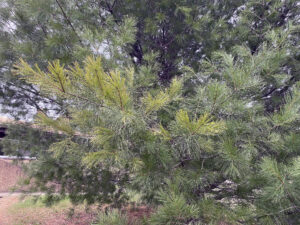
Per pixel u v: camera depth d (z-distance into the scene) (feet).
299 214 5.16
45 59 7.79
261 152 5.54
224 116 5.22
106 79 3.21
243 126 4.97
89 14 8.87
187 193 5.25
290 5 9.30
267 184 4.95
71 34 7.57
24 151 11.08
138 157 4.58
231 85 4.90
